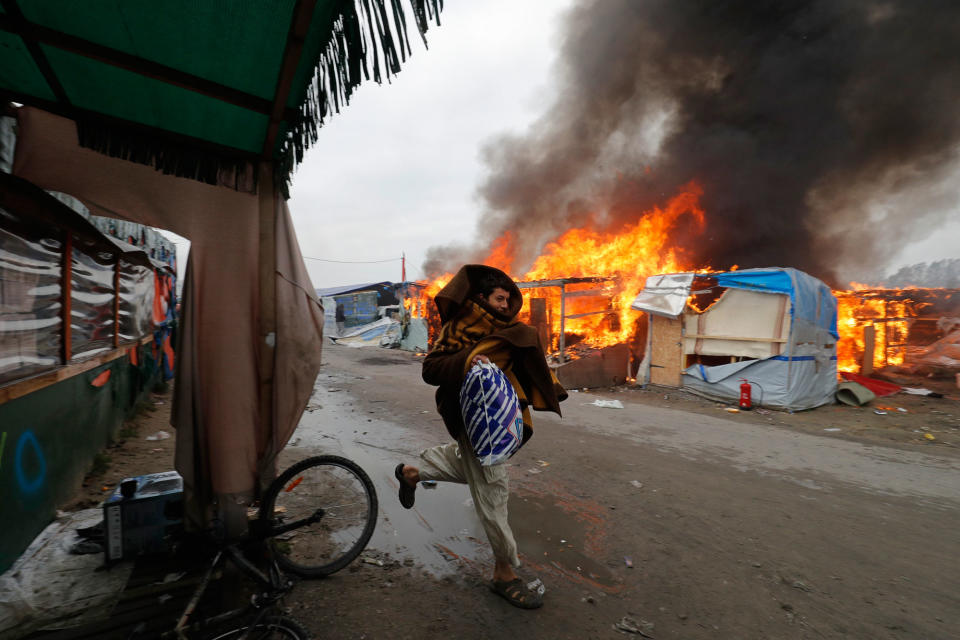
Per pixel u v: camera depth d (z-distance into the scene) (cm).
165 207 265
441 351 255
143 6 162
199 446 266
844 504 400
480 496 244
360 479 289
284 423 281
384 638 218
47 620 221
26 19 169
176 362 263
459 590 258
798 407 829
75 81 210
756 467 499
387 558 290
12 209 276
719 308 933
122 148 241
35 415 303
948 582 281
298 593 252
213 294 269
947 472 496
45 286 331
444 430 621
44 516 310
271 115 221
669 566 292
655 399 934
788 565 297
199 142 256
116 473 424
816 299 874
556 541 322
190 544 258
